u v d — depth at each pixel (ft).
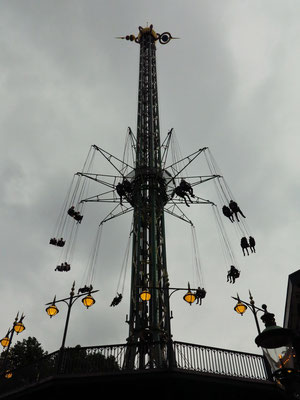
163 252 75.00
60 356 52.24
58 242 91.71
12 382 56.70
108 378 48.55
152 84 116.57
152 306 64.54
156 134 99.45
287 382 22.17
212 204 89.35
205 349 53.36
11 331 65.46
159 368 48.26
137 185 85.76
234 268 78.23
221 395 51.78
